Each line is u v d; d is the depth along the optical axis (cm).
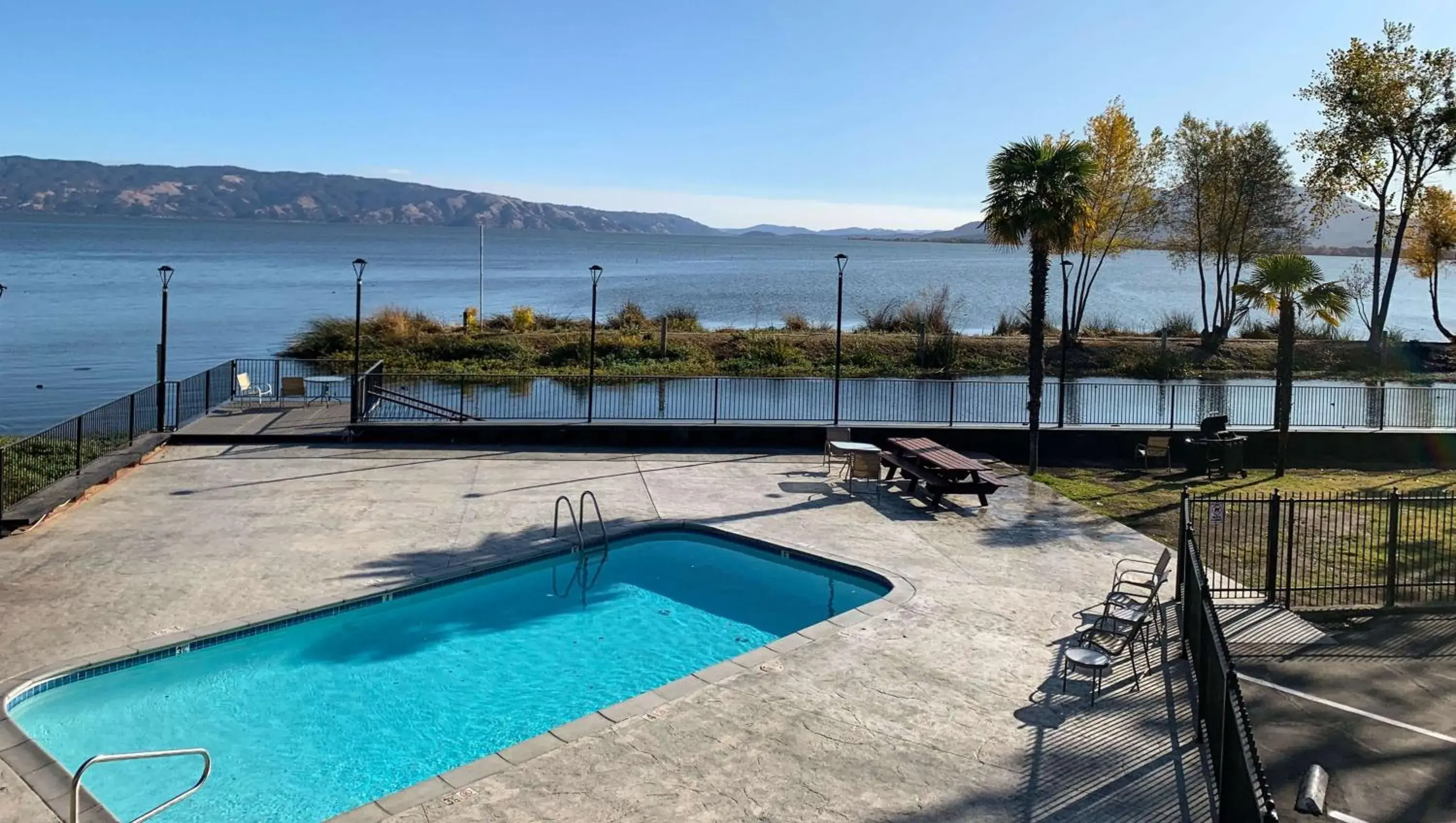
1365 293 5719
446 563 1308
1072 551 1432
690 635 1159
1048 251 1998
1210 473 2066
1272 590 1224
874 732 861
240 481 1747
